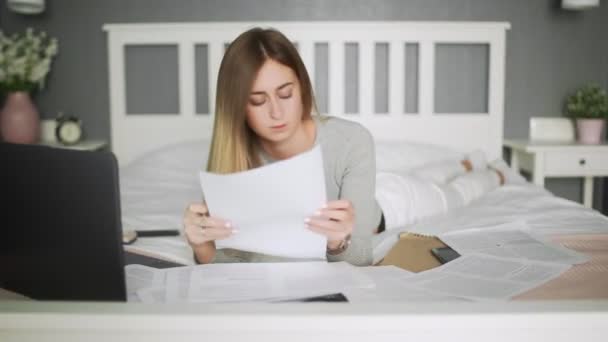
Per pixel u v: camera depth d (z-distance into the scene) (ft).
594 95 8.37
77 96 8.73
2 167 2.46
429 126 8.45
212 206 2.96
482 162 7.70
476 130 8.50
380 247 4.31
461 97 8.79
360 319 1.78
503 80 8.43
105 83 8.69
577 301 1.90
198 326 1.80
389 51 8.37
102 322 1.80
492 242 3.81
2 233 2.58
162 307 1.88
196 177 7.12
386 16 8.54
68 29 8.59
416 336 1.80
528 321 1.78
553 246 3.67
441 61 8.71
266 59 3.26
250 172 2.81
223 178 2.85
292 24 8.22
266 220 2.96
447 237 4.02
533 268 3.14
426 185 5.63
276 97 3.29
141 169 7.30
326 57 8.59
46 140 8.64
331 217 2.97
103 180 2.13
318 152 2.79
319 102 8.68
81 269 2.30
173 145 7.86
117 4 8.53
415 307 1.86
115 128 8.45
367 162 3.90
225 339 1.82
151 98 8.73
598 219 4.89
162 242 4.43
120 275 2.21
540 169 7.90
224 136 3.43
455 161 7.36
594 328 1.78
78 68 8.67
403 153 7.63
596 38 8.79
